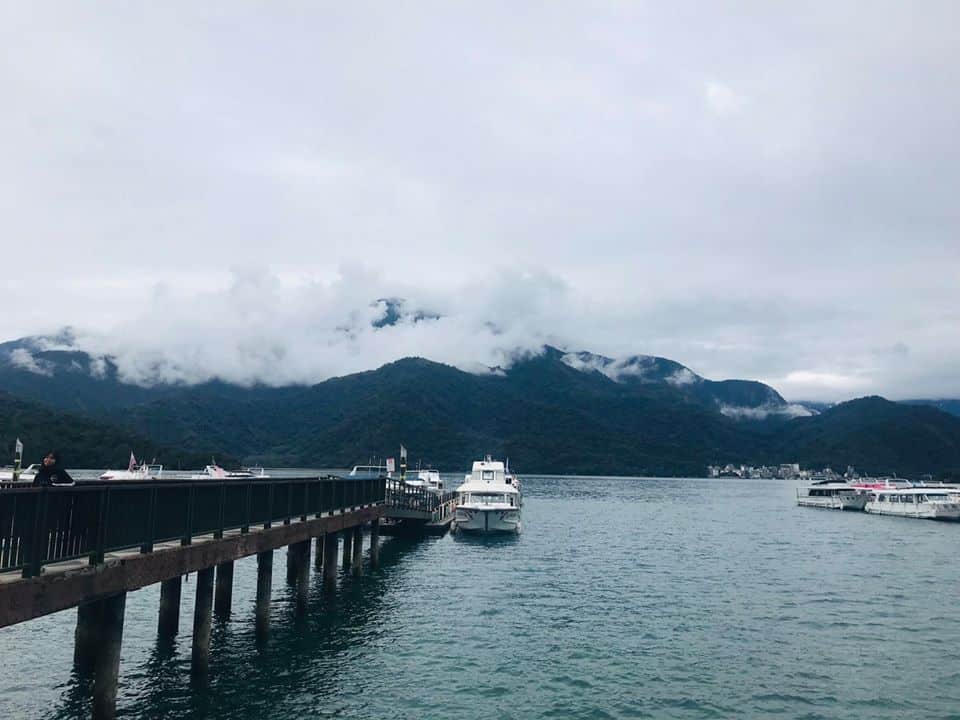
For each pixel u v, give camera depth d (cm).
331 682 2077
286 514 2486
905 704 2030
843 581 4156
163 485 1585
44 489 1173
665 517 9562
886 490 11019
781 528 8038
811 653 2525
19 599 1107
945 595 3716
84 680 2012
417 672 2211
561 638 2670
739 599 3525
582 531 7156
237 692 1959
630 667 2325
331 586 3256
